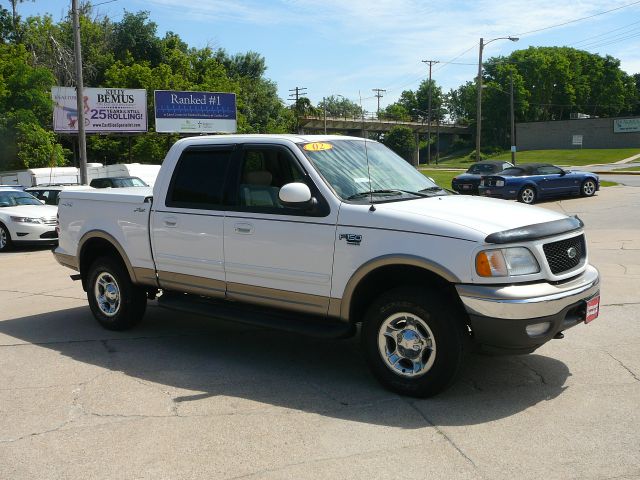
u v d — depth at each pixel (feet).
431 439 12.64
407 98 514.27
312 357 18.57
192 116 126.62
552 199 75.92
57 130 114.52
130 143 129.08
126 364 18.21
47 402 15.28
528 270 13.99
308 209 16.01
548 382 15.71
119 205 20.80
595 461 11.53
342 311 15.69
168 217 19.19
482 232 13.84
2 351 19.80
